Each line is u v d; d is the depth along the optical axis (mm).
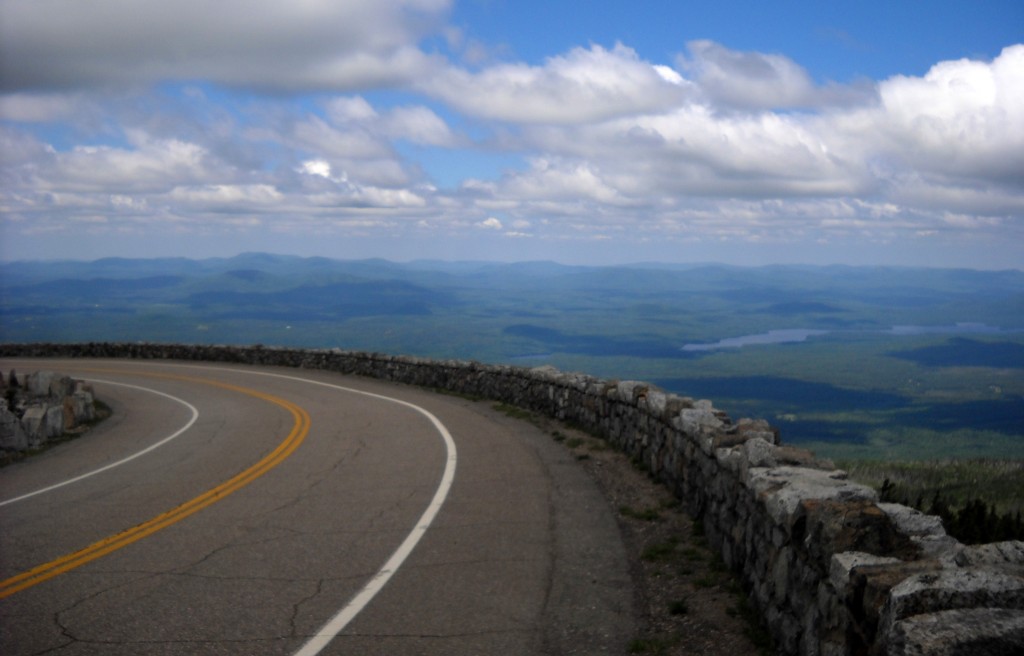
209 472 12219
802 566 4504
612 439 13406
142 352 42125
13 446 15359
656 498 9273
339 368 33469
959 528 8586
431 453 13438
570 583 6320
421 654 4891
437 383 26375
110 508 9648
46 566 6980
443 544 7566
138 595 6086
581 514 8719
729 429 7703
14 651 4957
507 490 10156
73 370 34844
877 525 4070
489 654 4898
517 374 20641
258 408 22031
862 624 3508
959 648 2705
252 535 8016
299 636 5188
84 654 4895
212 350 39906
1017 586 3066
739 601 5715
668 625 5383
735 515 6402
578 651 4945
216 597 6020
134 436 17516
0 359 41656
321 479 11281
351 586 6270
